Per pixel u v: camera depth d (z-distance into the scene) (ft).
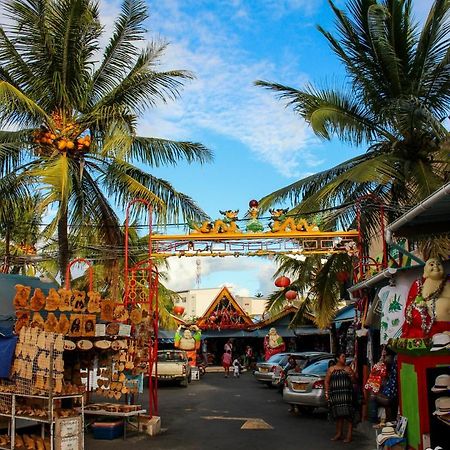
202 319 130.11
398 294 33.01
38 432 38.29
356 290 45.50
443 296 26.40
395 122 53.72
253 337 137.08
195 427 43.88
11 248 81.71
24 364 31.99
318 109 51.47
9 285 41.78
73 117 57.26
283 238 50.34
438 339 25.59
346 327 80.69
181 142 58.70
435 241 36.27
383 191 57.72
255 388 80.18
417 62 54.13
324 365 53.16
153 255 50.03
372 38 51.98
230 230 50.55
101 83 59.57
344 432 40.68
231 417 49.39
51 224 50.39
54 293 34.17
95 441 37.99
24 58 54.90
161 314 105.19
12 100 49.88
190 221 51.80
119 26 57.21
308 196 58.08
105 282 85.20
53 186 45.57
